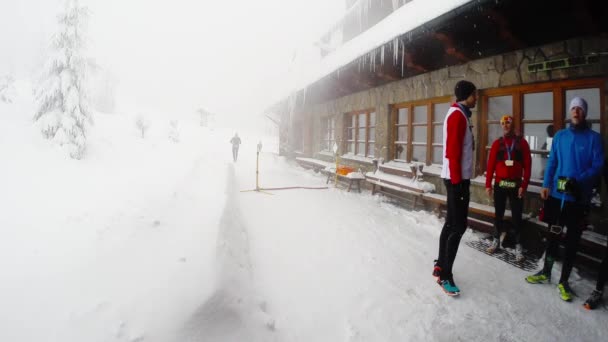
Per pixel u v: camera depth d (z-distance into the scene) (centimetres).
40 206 453
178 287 212
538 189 393
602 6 288
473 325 231
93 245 287
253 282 272
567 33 344
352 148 945
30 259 257
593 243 304
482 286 288
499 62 432
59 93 909
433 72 559
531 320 239
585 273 314
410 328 226
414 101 629
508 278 304
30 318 175
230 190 629
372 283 289
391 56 516
